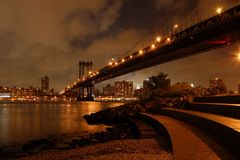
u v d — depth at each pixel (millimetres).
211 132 13422
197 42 68812
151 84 59375
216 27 61969
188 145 11055
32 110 100812
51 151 18906
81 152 14766
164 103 32562
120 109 40375
